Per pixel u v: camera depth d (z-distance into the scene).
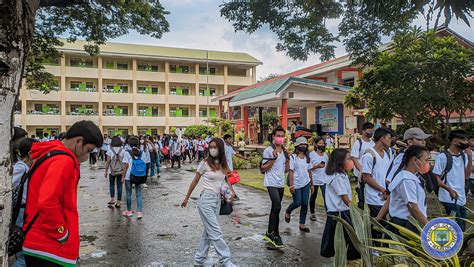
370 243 2.91
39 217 2.45
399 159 4.56
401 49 8.98
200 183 12.79
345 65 19.62
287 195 9.72
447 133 9.80
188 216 7.63
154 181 13.39
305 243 5.62
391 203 3.92
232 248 5.40
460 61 8.17
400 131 10.92
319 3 4.30
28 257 2.43
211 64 45.56
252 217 7.49
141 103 43.25
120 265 4.73
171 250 5.36
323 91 19.30
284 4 4.34
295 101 20.39
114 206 8.63
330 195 4.24
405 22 4.27
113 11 8.44
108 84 42.44
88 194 10.52
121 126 42.56
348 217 4.11
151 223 7.01
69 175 2.51
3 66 1.73
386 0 3.85
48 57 10.16
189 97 44.44
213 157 4.67
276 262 4.81
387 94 9.12
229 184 4.84
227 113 30.69
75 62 41.00
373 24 4.48
